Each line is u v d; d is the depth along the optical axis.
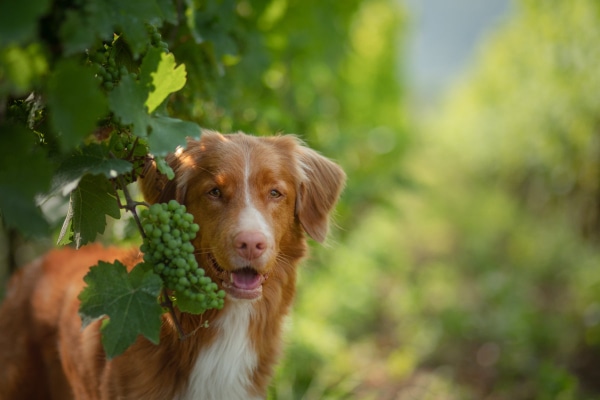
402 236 15.04
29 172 1.64
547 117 13.97
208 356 3.07
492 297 9.52
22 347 3.62
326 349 6.15
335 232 7.16
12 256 5.10
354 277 8.98
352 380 5.96
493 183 21.94
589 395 6.19
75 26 1.68
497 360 7.09
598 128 11.59
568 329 7.82
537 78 15.07
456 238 15.45
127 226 3.43
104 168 1.99
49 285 3.63
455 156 29.92
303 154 3.52
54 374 3.53
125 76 1.97
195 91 3.68
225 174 2.96
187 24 3.36
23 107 2.10
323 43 8.30
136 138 2.22
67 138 1.65
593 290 8.55
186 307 2.25
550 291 10.59
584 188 12.44
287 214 3.22
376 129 14.68
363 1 10.39
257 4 5.04
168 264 2.23
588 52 11.69
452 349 7.54
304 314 6.68
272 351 3.36
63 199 3.33
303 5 7.05
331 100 10.22
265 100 5.93
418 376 6.66
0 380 3.60
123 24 1.91
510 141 18.08
